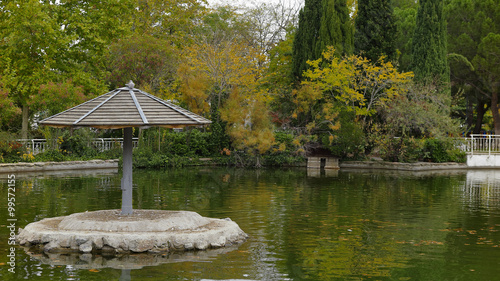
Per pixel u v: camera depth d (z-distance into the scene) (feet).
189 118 33.19
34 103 89.25
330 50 107.86
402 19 148.77
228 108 103.71
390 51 113.09
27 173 78.07
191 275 26.73
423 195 59.67
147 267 27.96
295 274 27.40
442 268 29.01
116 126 31.94
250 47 126.00
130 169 35.09
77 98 87.56
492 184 73.15
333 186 67.87
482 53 126.72
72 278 25.93
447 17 134.21
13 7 85.56
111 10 98.89
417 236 37.14
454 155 103.86
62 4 96.37
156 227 32.55
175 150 103.50
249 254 31.14
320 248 33.17
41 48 89.45
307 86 105.19
